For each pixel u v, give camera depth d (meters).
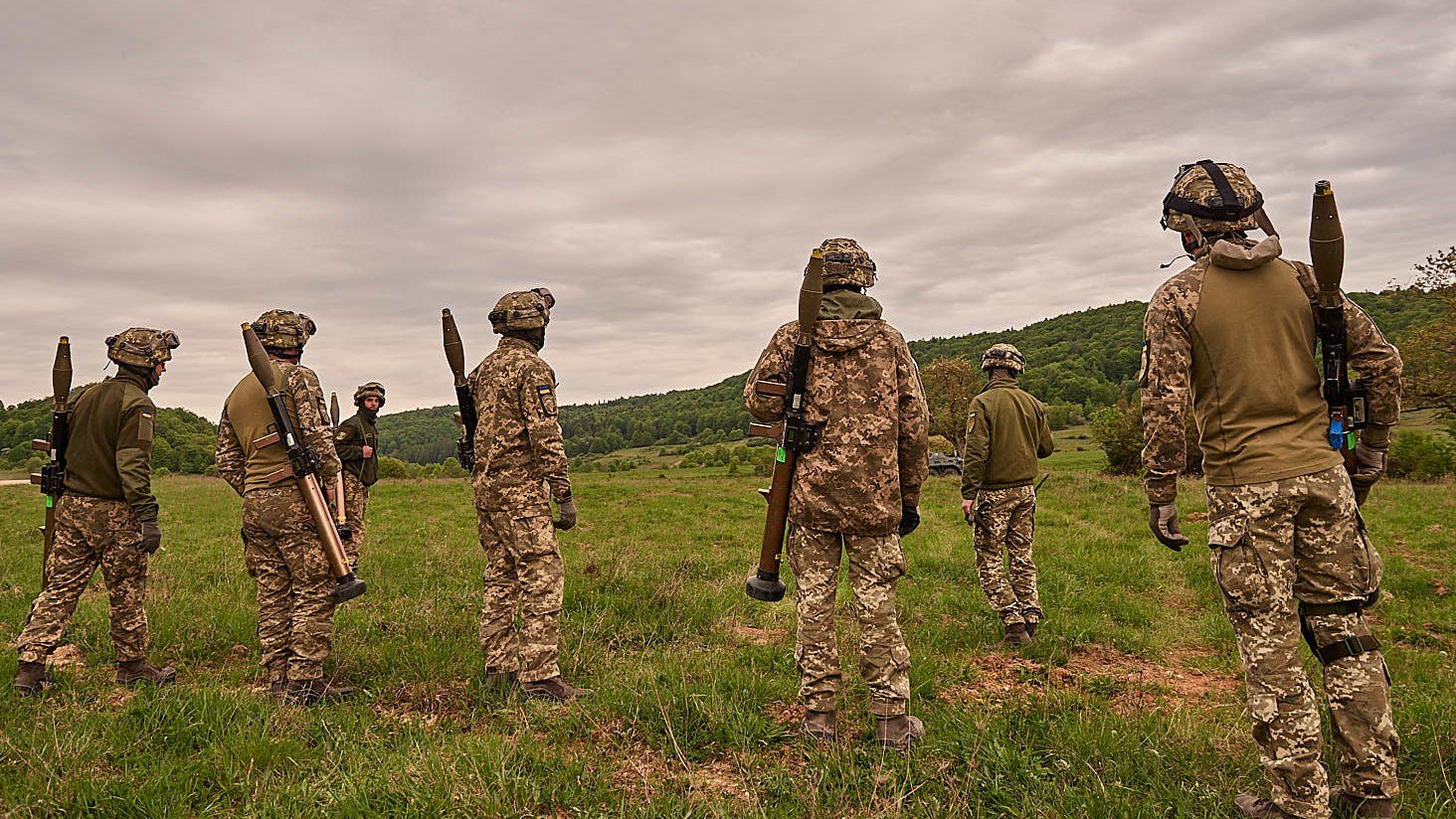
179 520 14.73
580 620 5.78
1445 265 25.34
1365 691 2.58
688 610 6.07
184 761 3.25
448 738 3.53
